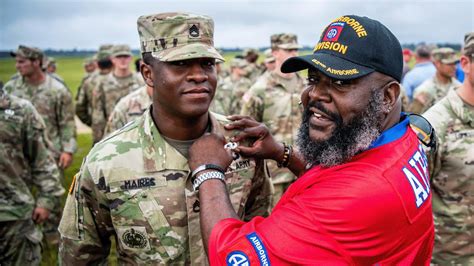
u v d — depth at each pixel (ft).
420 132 6.42
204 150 6.11
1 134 12.00
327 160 5.42
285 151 7.02
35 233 12.73
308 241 5.16
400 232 5.27
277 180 15.99
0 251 12.27
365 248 5.17
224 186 5.92
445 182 10.30
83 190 6.57
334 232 5.12
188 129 6.49
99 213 6.64
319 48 5.63
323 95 5.48
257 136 6.80
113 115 15.43
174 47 6.07
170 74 6.09
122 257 6.66
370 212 5.08
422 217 5.45
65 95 19.94
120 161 6.47
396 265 5.39
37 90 19.74
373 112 5.38
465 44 10.05
